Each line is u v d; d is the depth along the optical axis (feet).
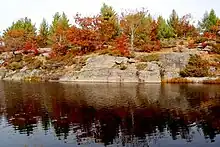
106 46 241.76
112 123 86.99
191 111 100.07
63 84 187.73
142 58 201.57
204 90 146.51
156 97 128.67
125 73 195.21
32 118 94.43
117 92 146.00
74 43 235.81
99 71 201.98
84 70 207.62
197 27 306.55
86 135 76.18
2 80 227.20
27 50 264.52
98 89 158.81
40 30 330.54
